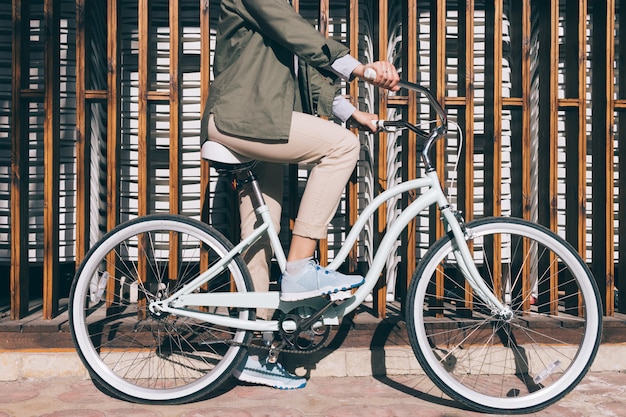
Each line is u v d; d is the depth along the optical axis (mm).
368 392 2809
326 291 2475
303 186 3582
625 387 2879
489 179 3309
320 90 2539
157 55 3482
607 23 3197
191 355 2996
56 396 2717
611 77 3207
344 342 3045
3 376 2924
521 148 3262
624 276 3414
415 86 2508
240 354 2664
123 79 3477
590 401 2701
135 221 2686
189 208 3543
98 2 3506
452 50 3611
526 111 3168
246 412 2541
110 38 3049
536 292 3582
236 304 2631
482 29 3600
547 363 3094
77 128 3059
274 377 2822
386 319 3133
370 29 3619
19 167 3074
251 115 2463
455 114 3594
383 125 2602
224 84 2553
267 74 2502
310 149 2510
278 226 2857
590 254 3707
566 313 3311
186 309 2887
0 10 3508
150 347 2982
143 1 3021
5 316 3188
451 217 2645
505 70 3586
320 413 2529
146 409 2580
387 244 2617
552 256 3219
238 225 3180
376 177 3340
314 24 3572
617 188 3684
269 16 2430
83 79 3053
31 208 3535
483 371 3078
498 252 3139
